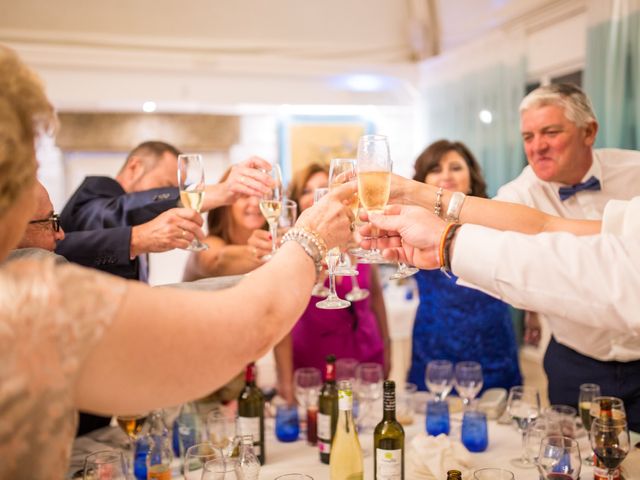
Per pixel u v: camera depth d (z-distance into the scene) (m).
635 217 1.41
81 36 4.74
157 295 0.91
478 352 2.83
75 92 4.79
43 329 0.81
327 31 5.25
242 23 5.04
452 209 1.68
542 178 2.20
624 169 2.22
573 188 2.18
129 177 2.68
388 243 1.58
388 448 1.55
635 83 3.22
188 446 1.83
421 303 2.99
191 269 2.83
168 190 2.31
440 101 5.11
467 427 1.88
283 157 5.62
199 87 5.04
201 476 1.38
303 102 5.35
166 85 4.96
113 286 0.88
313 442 1.99
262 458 1.85
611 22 3.31
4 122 0.83
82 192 2.44
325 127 5.66
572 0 3.76
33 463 0.82
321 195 1.71
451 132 4.98
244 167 2.01
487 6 4.59
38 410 0.81
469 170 2.80
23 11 4.60
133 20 4.81
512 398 1.98
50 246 1.76
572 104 2.10
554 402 2.34
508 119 4.32
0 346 0.80
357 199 1.43
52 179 5.07
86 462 1.40
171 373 0.90
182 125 5.30
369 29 5.36
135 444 1.77
